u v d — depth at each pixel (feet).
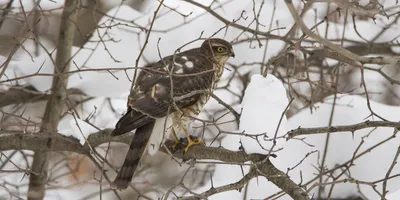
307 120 43.47
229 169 42.04
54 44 49.01
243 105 32.71
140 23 47.55
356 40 49.98
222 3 48.55
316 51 41.29
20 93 43.88
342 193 41.14
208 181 44.47
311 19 49.29
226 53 38.32
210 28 47.19
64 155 44.55
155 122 33.24
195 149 34.27
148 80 34.35
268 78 33.53
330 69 47.70
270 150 29.63
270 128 31.71
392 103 53.11
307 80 39.99
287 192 30.66
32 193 40.37
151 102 33.01
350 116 43.16
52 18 48.65
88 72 45.19
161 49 46.11
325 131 31.86
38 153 40.68
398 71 52.75
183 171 47.14
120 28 43.88
